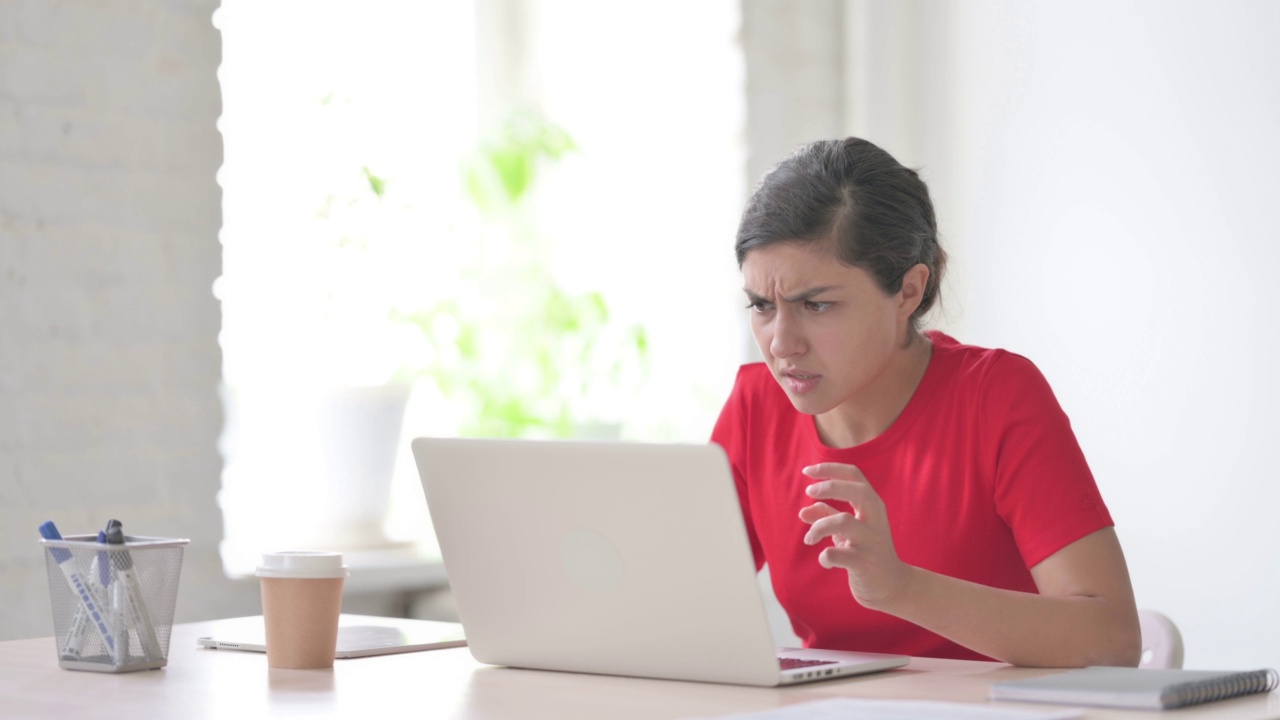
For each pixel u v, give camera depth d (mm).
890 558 1726
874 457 2311
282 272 3943
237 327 3867
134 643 1893
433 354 4242
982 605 1798
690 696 1641
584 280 4676
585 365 4488
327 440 3650
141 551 1905
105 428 3225
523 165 4363
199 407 3387
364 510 3738
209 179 3420
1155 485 4082
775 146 4594
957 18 4555
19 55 3111
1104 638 1858
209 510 3391
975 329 4492
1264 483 3857
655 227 4691
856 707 1461
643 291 4711
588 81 4758
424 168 4344
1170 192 4059
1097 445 4203
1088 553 1992
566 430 4473
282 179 3965
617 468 1686
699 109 4602
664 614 1718
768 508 2441
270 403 3654
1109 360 4184
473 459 1810
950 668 1844
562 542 1774
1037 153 4359
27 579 3102
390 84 4285
